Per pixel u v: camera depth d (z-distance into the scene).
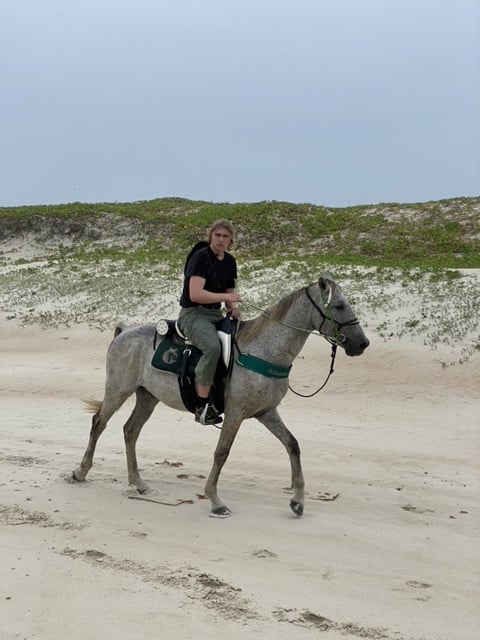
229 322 6.43
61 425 10.20
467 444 9.28
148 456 8.48
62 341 17.73
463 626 4.29
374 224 33.69
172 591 4.66
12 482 7.17
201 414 6.45
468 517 6.38
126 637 4.05
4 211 41.53
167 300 20.67
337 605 4.52
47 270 27.45
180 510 6.41
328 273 6.08
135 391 7.17
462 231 31.34
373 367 13.86
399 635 4.15
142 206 42.03
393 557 5.37
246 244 32.66
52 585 4.71
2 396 12.53
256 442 9.23
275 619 4.30
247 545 5.56
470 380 12.80
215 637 4.07
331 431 9.94
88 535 5.71
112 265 27.00
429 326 15.75
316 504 6.68
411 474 7.86
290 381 13.34
